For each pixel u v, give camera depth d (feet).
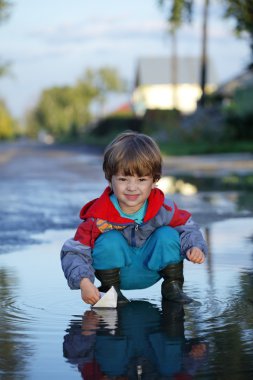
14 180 54.29
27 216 28.40
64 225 25.31
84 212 12.72
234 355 8.80
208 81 308.81
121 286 12.90
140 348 9.22
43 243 20.72
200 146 110.11
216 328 10.23
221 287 13.42
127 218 12.18
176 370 8.25
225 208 29.78
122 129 187.83
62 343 9.53
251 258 16.96
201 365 8.42
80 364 8.57
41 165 84.23
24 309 11.76
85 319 11.00
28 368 8.44
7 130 463.01
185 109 292.61
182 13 83.25
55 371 8.32
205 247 12.54
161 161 11.92
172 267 12.45
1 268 16.12
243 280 14.12
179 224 12.61
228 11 69.92
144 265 12.48
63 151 158.92
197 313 11.28
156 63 292.20
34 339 9.78
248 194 37.09
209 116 118.93
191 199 34.30
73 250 12.16
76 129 351.05
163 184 46.09
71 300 12.48
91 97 441.27
